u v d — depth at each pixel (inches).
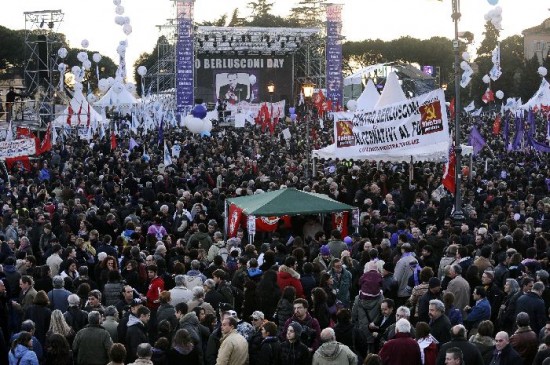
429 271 526.3
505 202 920.9
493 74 2279.8
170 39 3420.3
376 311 523.5
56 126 2107.5
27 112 2295.8
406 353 409.4
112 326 476.1
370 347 520.1
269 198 764.0
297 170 1312.7
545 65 4109.3
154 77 4114.2
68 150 1694.1
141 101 2903.5
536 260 581.6
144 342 458.0
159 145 1792.6
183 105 3078.2
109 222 799.1
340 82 3191.4
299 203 759.7
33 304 497.4
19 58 4276.6
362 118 1011.3
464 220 819.4
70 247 621.0
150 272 552.4
